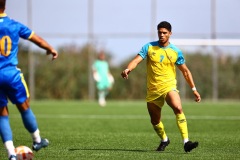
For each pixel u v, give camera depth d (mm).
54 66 104250
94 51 103938
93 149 34188
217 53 100875
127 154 31562
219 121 59344
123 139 40156
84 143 37562
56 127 51906
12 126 52594
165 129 50219
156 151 33344
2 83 25828
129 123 56906
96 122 58219
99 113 72125
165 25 32062
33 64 103812
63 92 104688
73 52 104250
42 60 104062
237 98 101375
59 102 100062
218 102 99875
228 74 101062
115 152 32531
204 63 101250
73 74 104562
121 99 105188
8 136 26406
